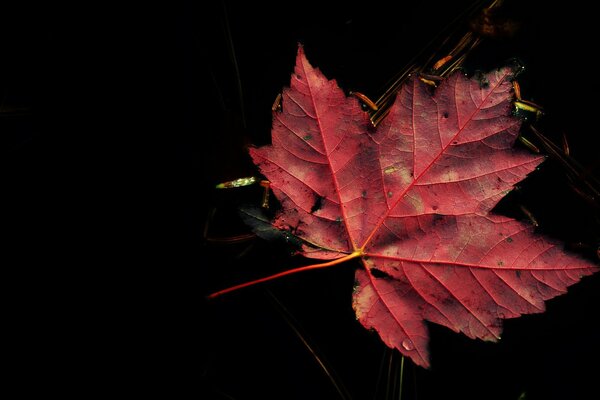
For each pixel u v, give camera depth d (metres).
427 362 0.26
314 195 0.27
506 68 0.26
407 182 0.27
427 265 0.27
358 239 0.27
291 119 0.27
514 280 0.26
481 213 0.27
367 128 0.27
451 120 0.27
